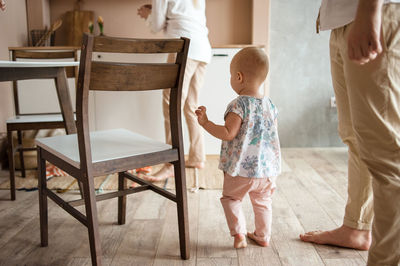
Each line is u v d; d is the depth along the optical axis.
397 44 1.03
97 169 1.24
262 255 1.51
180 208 1.45
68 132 1.96
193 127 2.66
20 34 3.15
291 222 1.82
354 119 1.15
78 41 3.29
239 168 1.44
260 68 1.45
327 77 3.37
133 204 2.06
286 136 3.48
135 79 1.25
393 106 1.07
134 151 1.35
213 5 3.37
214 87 2.98
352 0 1.13
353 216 1.51
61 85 1.90
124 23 3.39
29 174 2.63
